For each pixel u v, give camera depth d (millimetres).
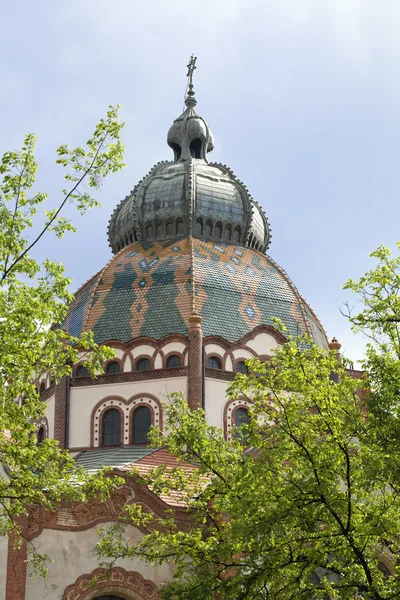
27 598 37094
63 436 52375
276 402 31141
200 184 61750
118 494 40125
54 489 31562
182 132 66688
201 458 33562
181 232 61031
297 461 30547
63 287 30891
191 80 69500
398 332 32031
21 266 30438
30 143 31125
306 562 29859
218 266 57344
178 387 52000
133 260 58344
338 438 29750
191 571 33250
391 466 28672
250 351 54250
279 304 56969
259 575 29625
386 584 32875
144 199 62000
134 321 54500
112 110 31469
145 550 37656
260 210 64438
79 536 38875
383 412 30328
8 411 30188
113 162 31453
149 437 35281
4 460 31375
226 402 52281
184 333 53281
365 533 29578
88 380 53344
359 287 32281
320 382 30984
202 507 33938
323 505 29156
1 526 32312
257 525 28781
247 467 30469
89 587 37094
